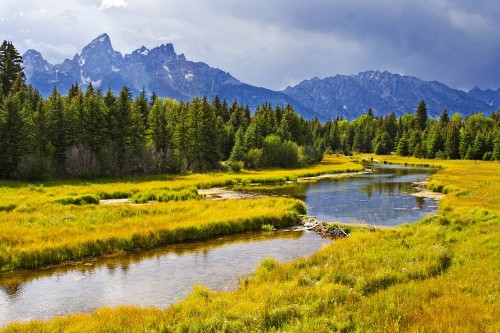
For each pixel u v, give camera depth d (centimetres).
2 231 2233
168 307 1291
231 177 6800
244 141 9856
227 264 1941
